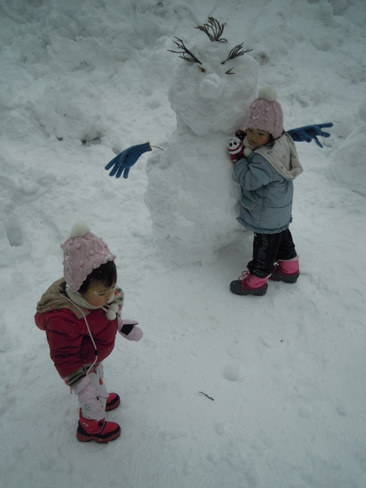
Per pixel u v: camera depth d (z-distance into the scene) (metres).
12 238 3.88
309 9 6.06
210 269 3.31
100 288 1.82
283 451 2.22
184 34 5.61
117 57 5.80
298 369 2.62
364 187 4.02
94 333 1.97
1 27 6.27
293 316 2.96
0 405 2.43
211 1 6.03
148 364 2.67
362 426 2.32
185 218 2.96
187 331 2.88
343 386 2.52
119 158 2.95
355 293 3.06
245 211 2.95
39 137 4.60
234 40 5.56
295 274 3.15
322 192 4.12
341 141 4.83
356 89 5.36
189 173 2.89
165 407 2.45
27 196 3.93
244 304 3.06
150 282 3.22
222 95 2.63
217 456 2.21
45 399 2.48
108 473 2.17
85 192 3.97
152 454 2.24
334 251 3.45
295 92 5.20
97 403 1.92
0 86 5.21
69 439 2.30
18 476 2.14
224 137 2.88
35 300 3.12
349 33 6.00
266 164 2.67
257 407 2.43
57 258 3.50
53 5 6.12
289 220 2.96
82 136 4.57
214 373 2.62
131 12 6.04
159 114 5.01
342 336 2.79
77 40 5.86
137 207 3.93
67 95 4.57
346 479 2.10
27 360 2.68
